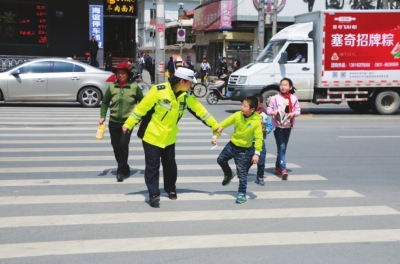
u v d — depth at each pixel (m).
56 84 17.42
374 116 17.58
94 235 5.39
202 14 41.06
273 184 7.93
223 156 6.86
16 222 5.77
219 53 38.19
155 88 6.47
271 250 5.05
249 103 6.56
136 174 8.30
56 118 14.80
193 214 6.22
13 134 11.95
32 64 17.45
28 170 8.38
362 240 5.41
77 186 7.45
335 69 17.08
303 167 9.22
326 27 16.91
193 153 10.15
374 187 7.81
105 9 29.64
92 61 25.12
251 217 6.15
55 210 6.26
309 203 6.84
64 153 9.85
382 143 11.93
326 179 8.31
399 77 17.44
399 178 8.46
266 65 16.98
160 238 5.33
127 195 7.02
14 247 5.00
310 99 17.34
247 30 36.28
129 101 7.85
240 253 4.95
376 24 17.11
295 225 5.88
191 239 5.32
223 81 20.91
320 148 11.14
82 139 11.45
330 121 15.92
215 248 5.07
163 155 6.73
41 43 25.62
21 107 17.59
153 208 6.43
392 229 5.79
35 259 4.70
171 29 55.50
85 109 17.30
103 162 9.12
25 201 6.61
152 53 57.72
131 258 4.76
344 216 6.27
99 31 26.06
